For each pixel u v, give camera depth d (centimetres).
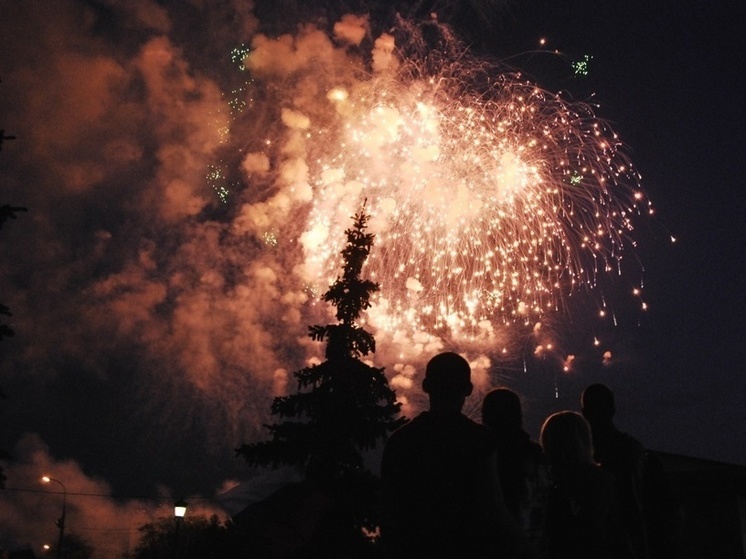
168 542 4706
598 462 601
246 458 1652
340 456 1595
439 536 420
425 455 431
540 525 536
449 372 451
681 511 601
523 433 545
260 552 430
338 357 1675
